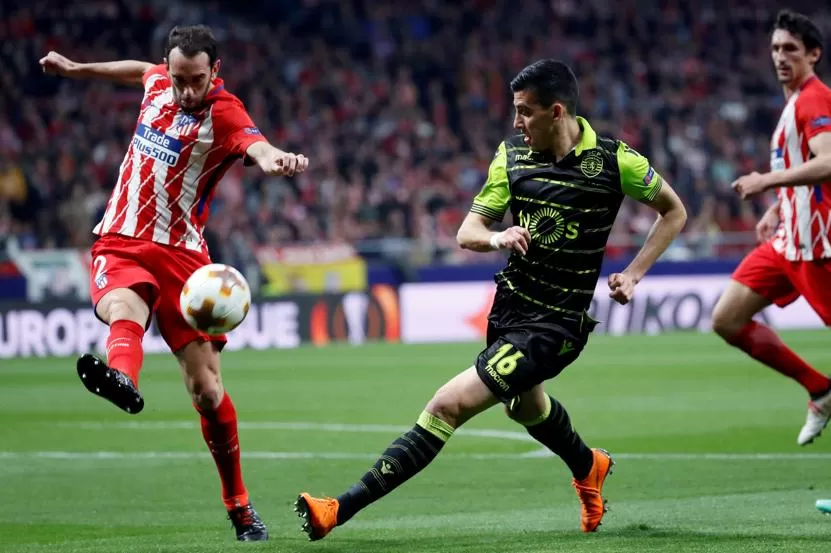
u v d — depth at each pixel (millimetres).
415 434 18812
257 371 55156
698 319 77875
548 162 19016
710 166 96438
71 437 35156
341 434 35312
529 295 19141
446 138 94812
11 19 94250
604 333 76250
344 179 89250
